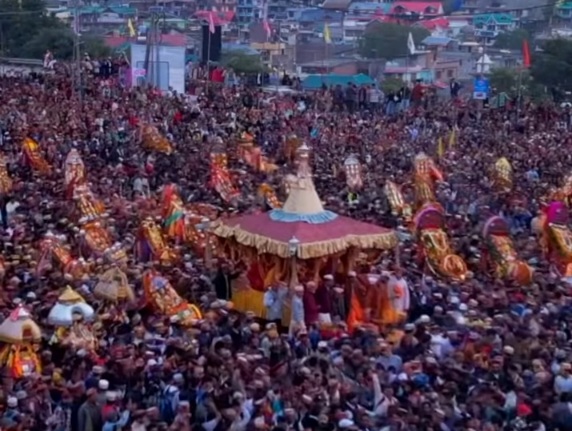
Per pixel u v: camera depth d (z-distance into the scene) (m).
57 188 44.00
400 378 25.06
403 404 24.09
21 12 138.88
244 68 140.12
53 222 37.91
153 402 24.17
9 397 23.59
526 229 42.50
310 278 33.03
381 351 26.94
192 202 42.97
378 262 34.72
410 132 68.12
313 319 31.05
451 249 36.69
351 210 41.91
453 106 80.25
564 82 130.00
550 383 25.20
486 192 48.25
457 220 41.72
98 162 50.44
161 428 22.44
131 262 34.09
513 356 26.72
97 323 28.28
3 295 29.53
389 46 181.38
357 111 80.06
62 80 80.94
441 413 23.17
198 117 68.31
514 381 25.44
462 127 72.44
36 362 26.06
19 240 35.25
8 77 83.62
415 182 46.19
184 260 35.31
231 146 57.91
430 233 35.53
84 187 38.56
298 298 30.88
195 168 50.12
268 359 26.67
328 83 113.44
